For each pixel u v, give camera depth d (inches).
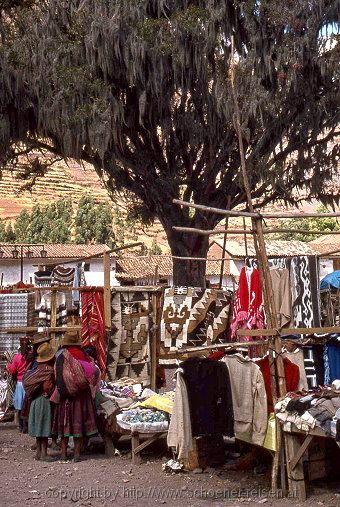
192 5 946.1
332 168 1078.4
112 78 996.6
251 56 943.0
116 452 383.6
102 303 472.7
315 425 282.4
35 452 399.9
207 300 485.4
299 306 376.5
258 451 342.3
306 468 311.1
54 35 971.9
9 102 990.4
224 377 309.1
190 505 287.0
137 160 1064.8
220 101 928.9
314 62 978.7
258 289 385.1
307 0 943.7
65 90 928.3
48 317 518.3
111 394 405.7
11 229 3245.6
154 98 1002.1
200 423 307.3
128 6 919.7
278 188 1063.0
